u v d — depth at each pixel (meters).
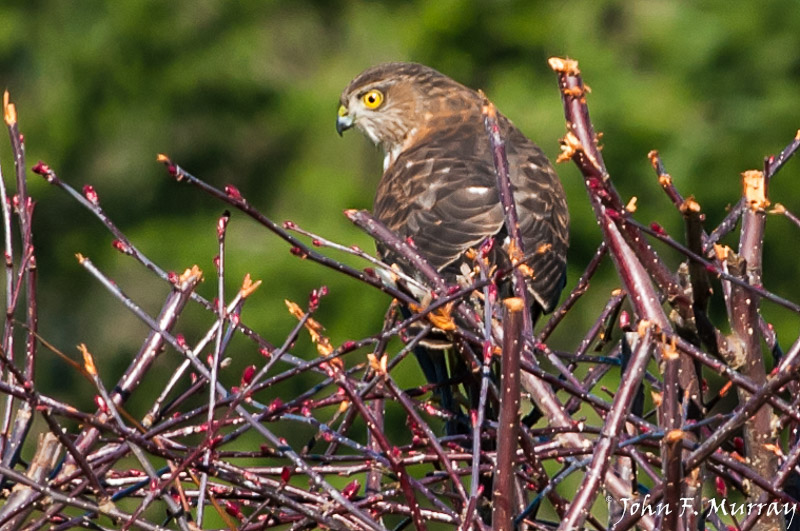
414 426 6.35
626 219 5.65
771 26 25.30
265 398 21.75
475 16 25.98
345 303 23.23
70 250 26.33
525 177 10.05
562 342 23.08
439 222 9.54
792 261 23.83
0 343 6.54
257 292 23.50
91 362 5.58
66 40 27.23
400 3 27.56
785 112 24.73
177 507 5.51
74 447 5.47
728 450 6.51
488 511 6.76
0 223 23.92
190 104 26.91
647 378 6.94
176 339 5.70
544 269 9.45
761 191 6.00
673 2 26.05
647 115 24.67
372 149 25.75
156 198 26.91
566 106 5.82
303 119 26.20
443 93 12.28
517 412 5.07
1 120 27.00
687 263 6.21
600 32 26.09
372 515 6.12
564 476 5.60
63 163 26.98
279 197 26.05
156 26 26.83
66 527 5.85
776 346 6.48
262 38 27.22
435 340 6.79
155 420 6.10
